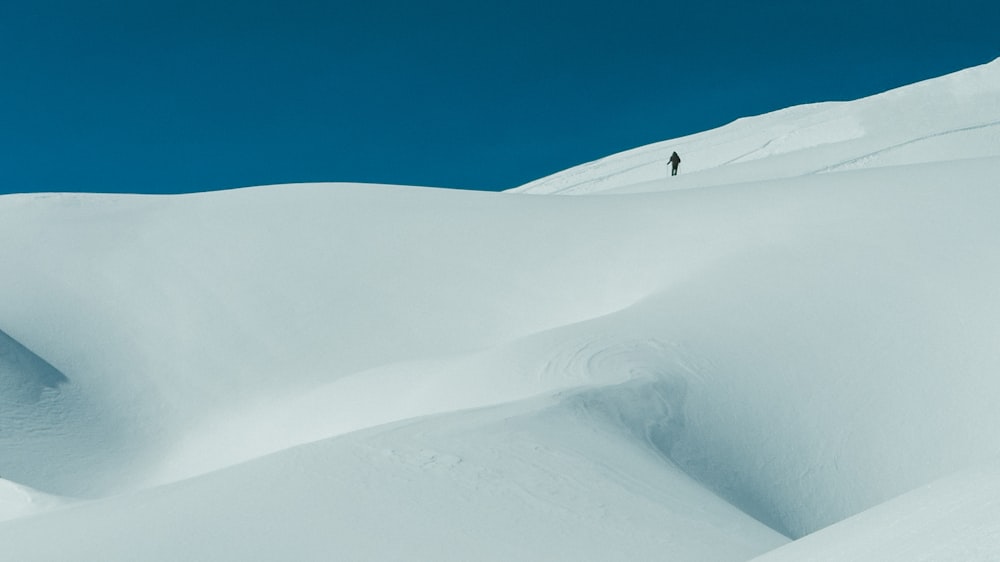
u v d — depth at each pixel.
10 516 13.26
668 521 8.60
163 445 21.11
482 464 9.59
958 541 3.71
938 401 14.78
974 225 19.72
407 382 18.80
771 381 15.23
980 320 16.39
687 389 14.52
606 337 16.94
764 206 23.78
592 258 23.81
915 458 13.80
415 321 23.33
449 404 16.28
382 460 9.63
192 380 22.98
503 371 16.52
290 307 24.75
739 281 19.36
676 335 16.88
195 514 8.30
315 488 8.84
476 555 7.44
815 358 15.93
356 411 18.42
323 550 7.47
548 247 24.95
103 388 23.03
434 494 8.73
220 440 20.17
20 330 24.22
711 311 18.08
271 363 23.00
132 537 7.84
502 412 11.65
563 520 8.33
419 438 10.38
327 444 10.20
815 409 14.69
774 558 5.02
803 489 13.08
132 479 19.53
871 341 16.33
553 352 16.62
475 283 24.19
